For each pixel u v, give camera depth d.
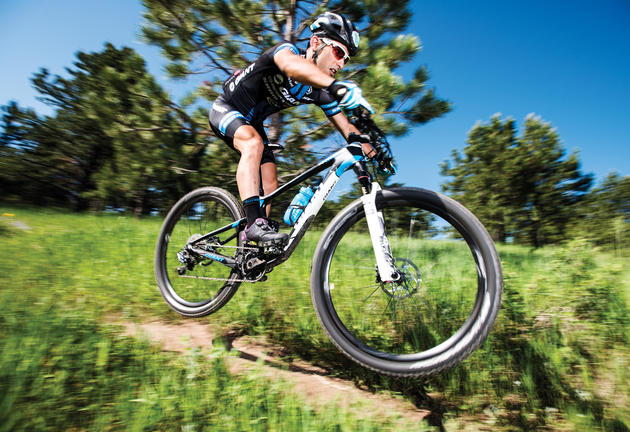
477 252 1.52
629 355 1.93
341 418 1.43
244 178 1.94
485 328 1.44
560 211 27.25
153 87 8.45
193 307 2.38
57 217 8.73
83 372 1.58
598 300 2.38
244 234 2.03
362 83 7.09
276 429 1.34
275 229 2.04
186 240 2.55
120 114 8.82
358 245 1.96
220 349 1.77
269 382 1.64
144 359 1.75
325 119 7.70
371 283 1.96
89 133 17.80
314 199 1.85
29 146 25.19
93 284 2.97
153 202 10.66
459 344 1.48
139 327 2.20
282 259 1.91
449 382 1.79
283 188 2.03
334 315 1.73
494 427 1.52
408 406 1.65
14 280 2.95
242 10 7.68
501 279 1.46
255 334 2.32
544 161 29.08
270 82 1.95
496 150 31.77
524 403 1.67
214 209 2.52
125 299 2.74
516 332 2.14
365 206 1.71
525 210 28.59
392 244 1.77
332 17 1.89
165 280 2.61
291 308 2.53
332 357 2.04
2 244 4.43
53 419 1.32
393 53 7.41
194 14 7.98
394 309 1.98
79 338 1.90
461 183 33.88
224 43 7.91
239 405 1.45
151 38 8.09
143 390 1.52
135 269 3.49
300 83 1.78
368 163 1.82
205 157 9.23
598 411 1.58
